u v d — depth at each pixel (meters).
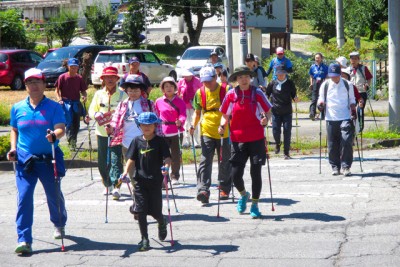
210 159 17.58
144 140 13.52
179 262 12.68
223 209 16.89
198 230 14.93
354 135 21.67
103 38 91.00
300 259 12.51
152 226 15.58
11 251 13.89
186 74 25.84
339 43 51.66
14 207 18.28
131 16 89.44
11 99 49.16
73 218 16.56
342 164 20.78
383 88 46.03
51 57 56.91
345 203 16.98
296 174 21.39
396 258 12.34
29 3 112.19
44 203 18.67
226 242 13.89
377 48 54.28
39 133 13.70
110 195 19.19
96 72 53.59
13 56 57.44
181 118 19.73
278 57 30.64
